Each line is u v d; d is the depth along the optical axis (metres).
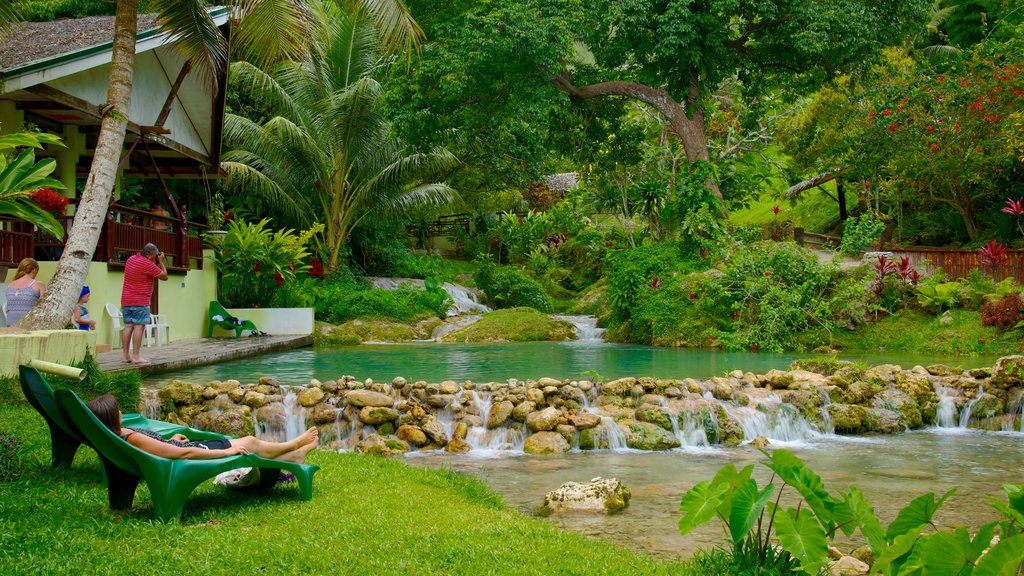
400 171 25.95
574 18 21.38
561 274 33.00
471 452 8.80
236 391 9.26
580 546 4.76
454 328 23.11
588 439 9.05
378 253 31.03
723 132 32.78
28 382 5.68
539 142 29.47
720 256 20.44
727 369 13.55
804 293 18.14
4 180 9.09
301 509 5.26
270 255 19.84
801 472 3.96
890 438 9.93
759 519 4.31
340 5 13.38
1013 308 17.20
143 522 4.73
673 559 5.03
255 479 5.82
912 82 26.30
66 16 27.95
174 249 16.50
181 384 9.29
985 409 10.69
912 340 17.69
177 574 3.89
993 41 25.75
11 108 14.23
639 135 27.66
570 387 9.70
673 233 22.52
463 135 24.47
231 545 4.37
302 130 25.52
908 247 22.84
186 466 4.91
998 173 26.98
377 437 8.80
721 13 22.27
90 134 17.14
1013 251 20.77
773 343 17.52
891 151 26.42
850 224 20.41
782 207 40.53
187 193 24.59
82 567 3.92
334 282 25.69
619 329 21.05
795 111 31.72
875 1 22.83
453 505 5.66
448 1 23.00
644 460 8.48
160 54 16.88
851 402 10.54
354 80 26.86
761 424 9.80
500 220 39.31
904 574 3.16
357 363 14.41
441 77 21.03
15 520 4.63
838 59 22.36
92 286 13.20
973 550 3.06
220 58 15.16
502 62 21.28
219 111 18.53
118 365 11.34
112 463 4.94
